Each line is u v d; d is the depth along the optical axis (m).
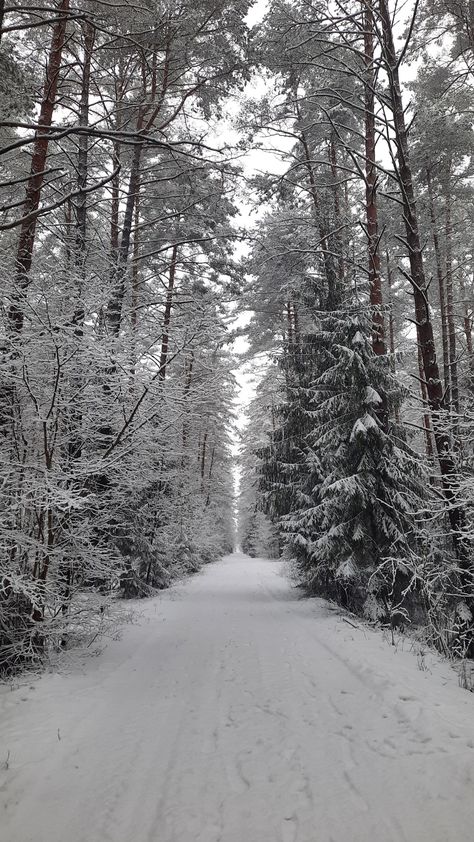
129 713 5.14
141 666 7.04
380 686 5.48
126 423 6.67
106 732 4.60
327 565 10.96
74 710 5.06
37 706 5.06
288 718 4.93
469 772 3.46
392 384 10.88
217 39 11.39
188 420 8.49
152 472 8.69
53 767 3.82
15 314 6.48
